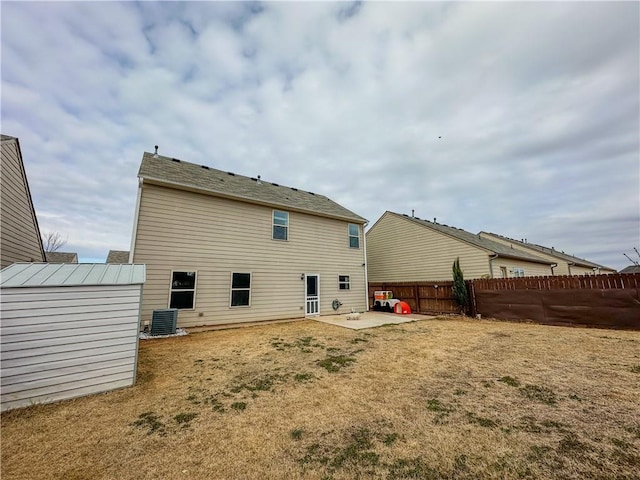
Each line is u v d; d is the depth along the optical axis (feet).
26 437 9.11
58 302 12.53
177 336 24.85
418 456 7.72
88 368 12.74
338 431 9.29
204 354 19.01
